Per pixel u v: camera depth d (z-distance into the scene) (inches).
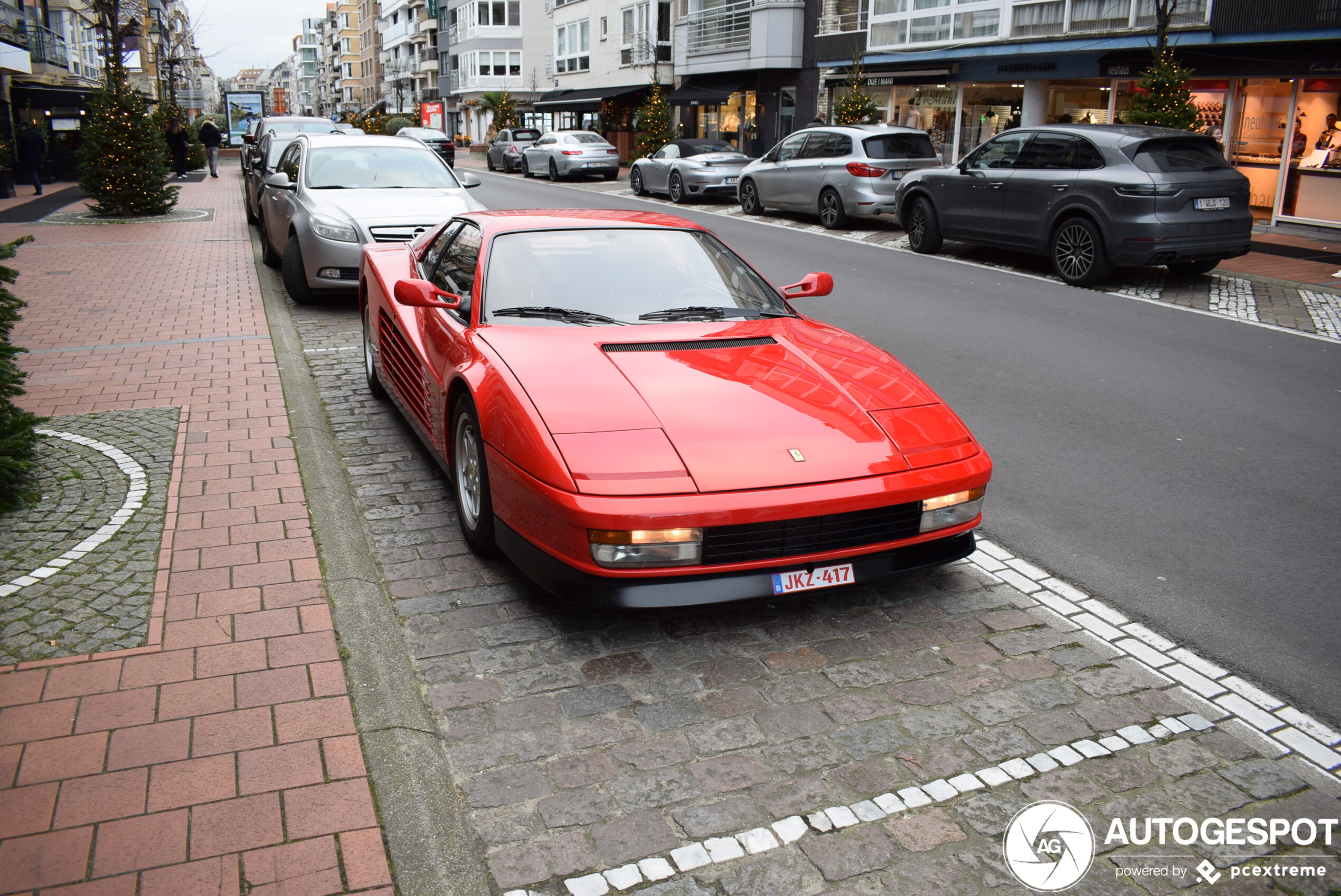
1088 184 440.8
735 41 1242.0
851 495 132.4
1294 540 177.9
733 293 185.9
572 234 191.3
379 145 426.6
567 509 126.3
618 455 130.7
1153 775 111.6
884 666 134.2
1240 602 154.3
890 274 479.2
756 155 1290.6
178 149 1143.0
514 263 181.8
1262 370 301.3
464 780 108.9
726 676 130.7
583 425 135.9
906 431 145.2
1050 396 270.4
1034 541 177.0
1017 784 109.7
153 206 727.7
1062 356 316.5
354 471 205.0
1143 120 591.2
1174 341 339.9
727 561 130.2
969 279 469.7
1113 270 458.3
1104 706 125.3
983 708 124.6
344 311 376.8
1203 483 206.4
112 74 723.4
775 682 129.7
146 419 228.4
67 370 273.4
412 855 95.1
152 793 102.1
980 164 514.6
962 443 147.0
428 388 185.9
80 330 328.2
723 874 95.3
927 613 149.7
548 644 137.7
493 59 2783.0
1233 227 433.7
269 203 439.5
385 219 365.1
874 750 115.4
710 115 1433.3
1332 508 193.8
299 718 115.4
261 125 826.8
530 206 825.5
